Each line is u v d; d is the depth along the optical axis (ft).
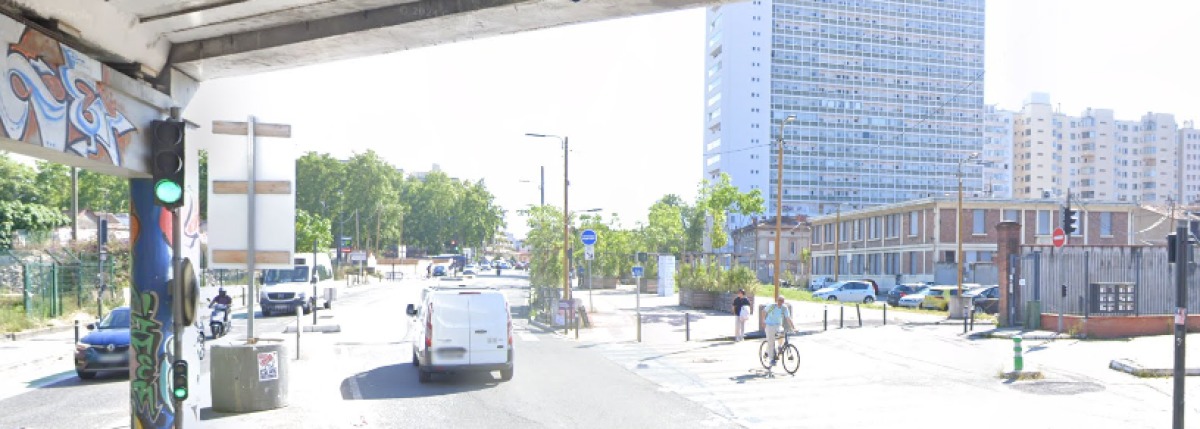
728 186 179.22
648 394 46.57
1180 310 31.37
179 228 29.25
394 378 52.80
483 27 28.89
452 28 28.86
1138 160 578.66
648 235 225.35
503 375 51.67
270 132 42.55
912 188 439.22
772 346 55.26
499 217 501.15
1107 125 571.28
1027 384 49.16
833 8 428.15
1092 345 65.87
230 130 42.09
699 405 42.78
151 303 30.99
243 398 40.14
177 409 28.91
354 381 51.39
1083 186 568.00
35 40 23.07
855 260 228.02
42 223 138.10
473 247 506.48
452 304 50.31
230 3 26.66
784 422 37.96
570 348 73.31
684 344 76.69
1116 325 70.33
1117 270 79.97
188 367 31.76
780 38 421.18
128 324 55.31
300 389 48.03
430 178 481.05
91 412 40.78
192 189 34.24
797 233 309.63
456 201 486.79
